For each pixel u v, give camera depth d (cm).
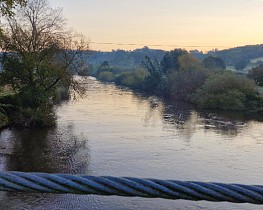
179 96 5609
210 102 4622
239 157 2150
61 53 3158
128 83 7806
